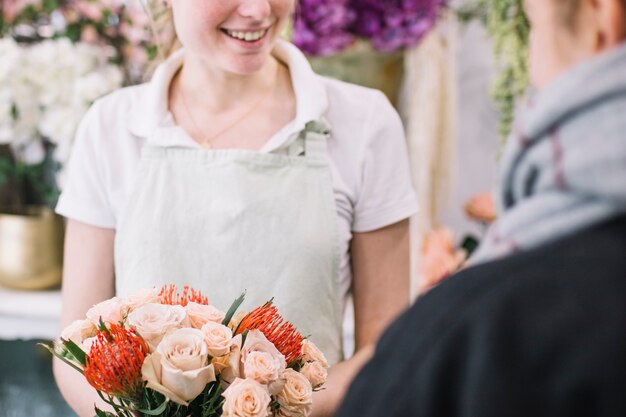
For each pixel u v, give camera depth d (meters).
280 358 1.02
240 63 1.40
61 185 2.43
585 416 0.53
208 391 1.02
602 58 0.56
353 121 1.52
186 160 1.48
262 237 1.45
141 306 1.05
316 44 1.94
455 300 0.61
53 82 2.28
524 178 0.61
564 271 0.58
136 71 2.36
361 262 1.55
